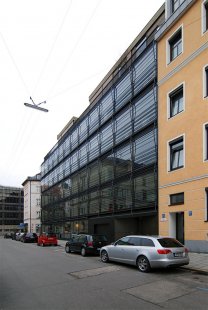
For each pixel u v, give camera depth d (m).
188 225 17.45
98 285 10.16
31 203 82.62
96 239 20.61
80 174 38.19
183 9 19.27
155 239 12.77
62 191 46.31
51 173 55.09
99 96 33.91
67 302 8.05
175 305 7.71
